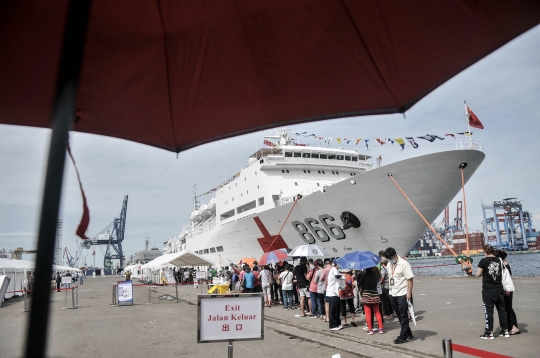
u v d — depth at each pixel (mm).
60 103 1679
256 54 2389
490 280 7676
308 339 8797
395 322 10438
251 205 29016
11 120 2650
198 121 2871
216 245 33688
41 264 1558
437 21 1999
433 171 17219
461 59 2207
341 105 2697
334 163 27938
